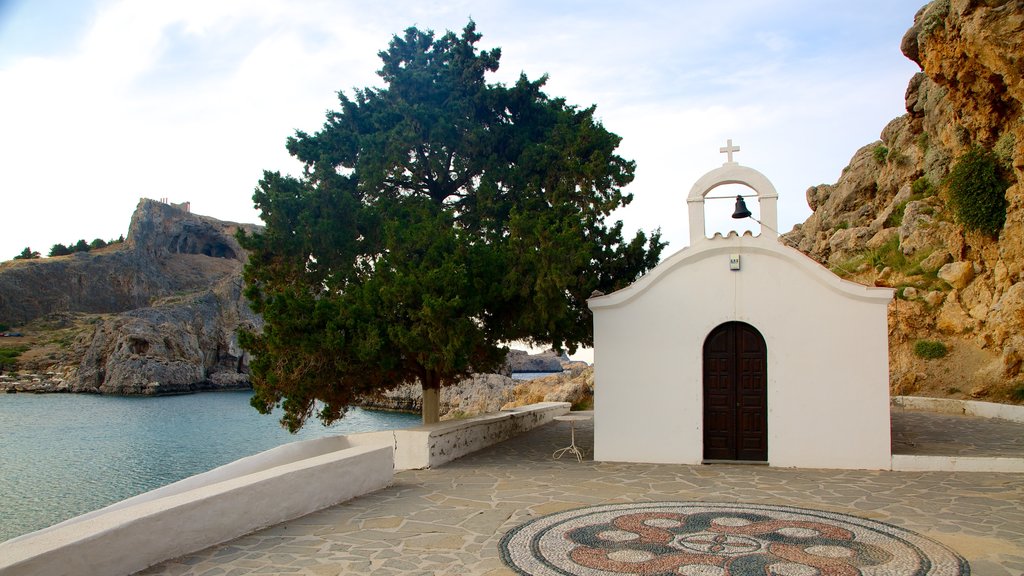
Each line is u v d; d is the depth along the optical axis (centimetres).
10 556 636
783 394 1499
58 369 10119
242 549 852
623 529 942
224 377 10788
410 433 1541
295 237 1752
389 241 1686
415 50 2331
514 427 2231
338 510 1081
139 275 15212
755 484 1282
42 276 13662
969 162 3391
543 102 2283
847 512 1038
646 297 1588
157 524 792
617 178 1959
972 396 2967
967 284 3419
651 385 1571
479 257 1688
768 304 1520
